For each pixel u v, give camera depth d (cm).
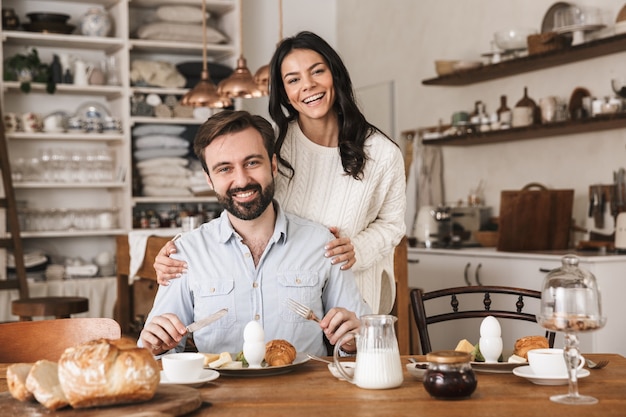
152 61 604
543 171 486
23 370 146
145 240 443
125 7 584
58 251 591
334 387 161
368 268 249
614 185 432
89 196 608
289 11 679
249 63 661
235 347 209
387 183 250
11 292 529
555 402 145
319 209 244
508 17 508
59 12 599
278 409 143
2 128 534
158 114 595
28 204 586
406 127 609
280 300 211
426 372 151
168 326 184
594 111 421
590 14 426
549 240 441
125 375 137
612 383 162
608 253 402
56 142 595
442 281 475
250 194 201
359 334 162
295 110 250
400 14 613
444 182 570
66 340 221
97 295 556
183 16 606
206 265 212
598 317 148
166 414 127
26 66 561
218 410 143
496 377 169
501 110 493
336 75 239
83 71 579
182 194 596
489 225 504
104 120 587
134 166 595
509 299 426
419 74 593
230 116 200
